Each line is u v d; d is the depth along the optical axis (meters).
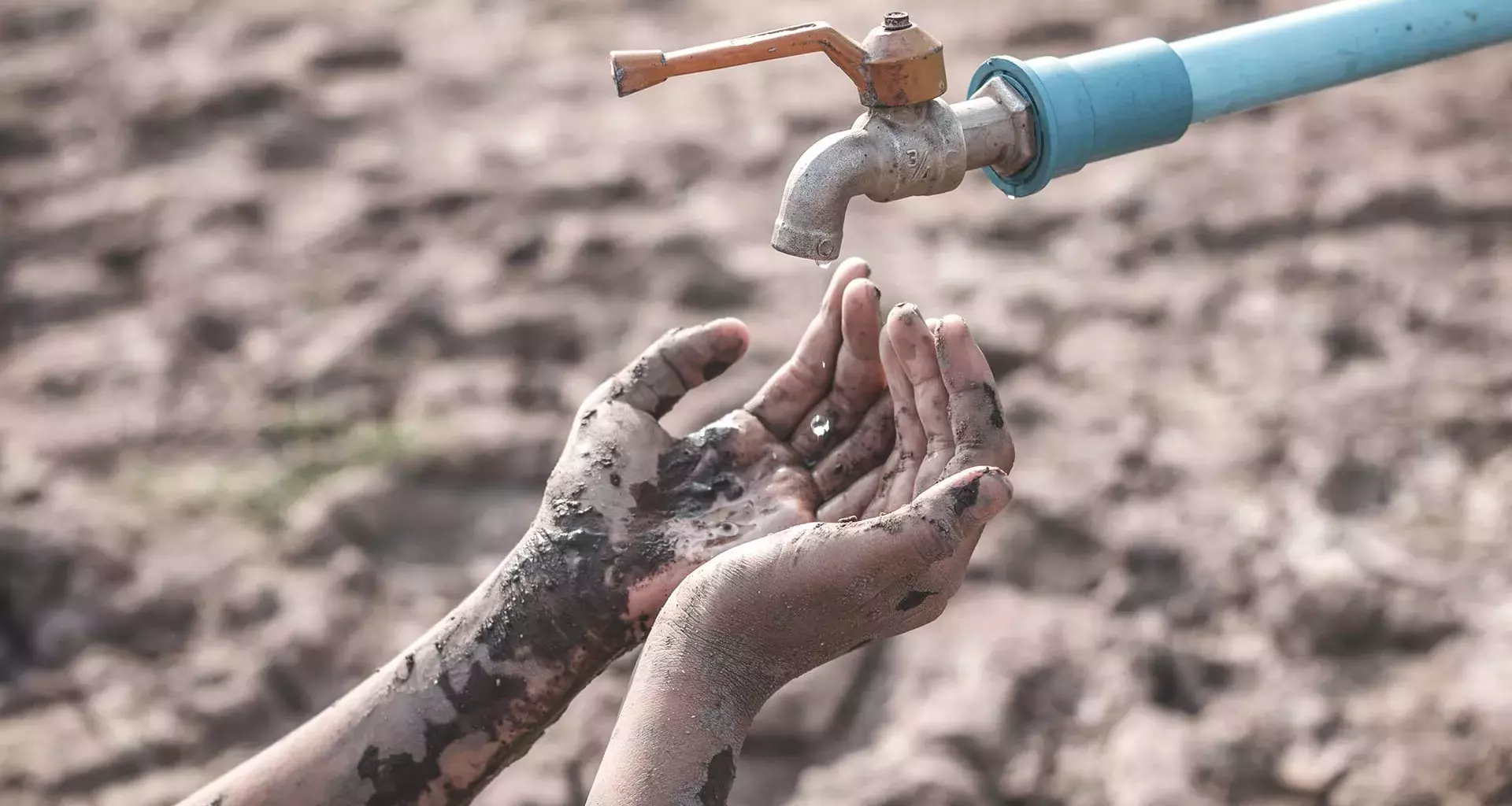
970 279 3.41
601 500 1.12
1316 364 3.07
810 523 1.04
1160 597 2.53
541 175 3.96
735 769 0.94
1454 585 2.46
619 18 4.93
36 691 2.43
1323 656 2.39
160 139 4.26
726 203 3.80
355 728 1.11
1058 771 2.21
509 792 2.18
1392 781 2.14
